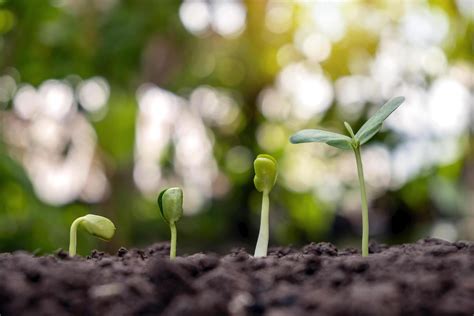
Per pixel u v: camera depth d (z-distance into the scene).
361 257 0.59
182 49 2.19
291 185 2.33
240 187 2.48
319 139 0.67
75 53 1.93
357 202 2.33
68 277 0.52
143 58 2.14
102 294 0.50
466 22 2.10
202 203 2.51
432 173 2.03
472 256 0.59
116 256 0.73
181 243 2.44
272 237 2.39
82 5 1.93
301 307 0.46
